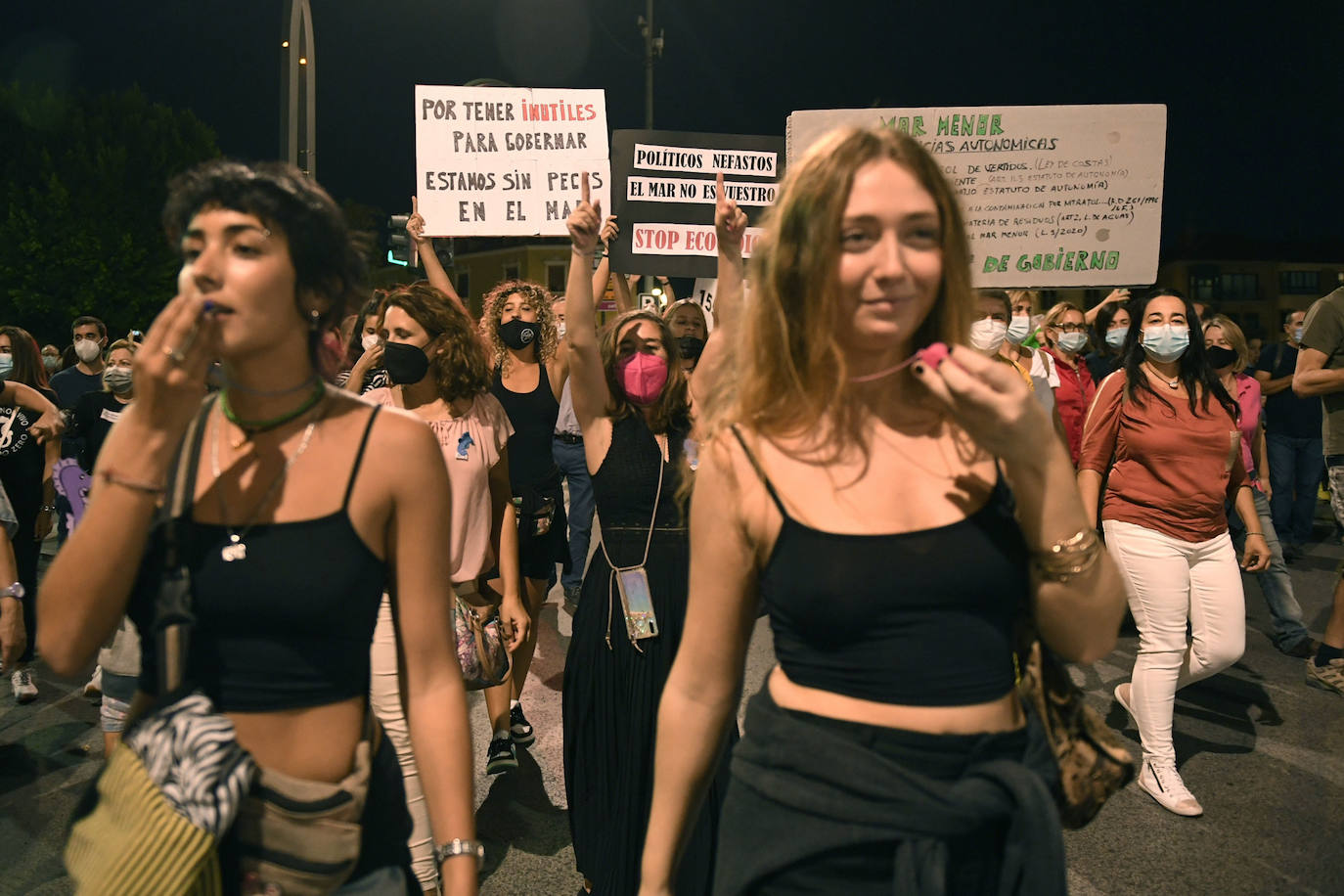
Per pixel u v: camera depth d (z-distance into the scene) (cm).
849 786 145
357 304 173
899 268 151
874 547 148
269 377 162
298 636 156
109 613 150
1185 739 474
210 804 143
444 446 375
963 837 142
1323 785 420
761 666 543
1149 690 410
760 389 164
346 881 160
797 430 161
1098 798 157
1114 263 527
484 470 381
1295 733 482
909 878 138
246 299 154
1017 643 160
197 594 154
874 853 143
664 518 322
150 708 154
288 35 1005
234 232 154
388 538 169
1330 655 543
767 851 150
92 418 509
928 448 160
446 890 169
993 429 142
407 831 173
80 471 510
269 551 155
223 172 157
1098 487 432
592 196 600
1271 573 614
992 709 150
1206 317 687
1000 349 550
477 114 596
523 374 517
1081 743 158
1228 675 571
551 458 511
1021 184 524
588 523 749
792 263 159
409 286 389
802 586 151
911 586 147
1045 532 148
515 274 5241
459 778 173
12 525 377
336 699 160
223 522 157
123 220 3766
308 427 163
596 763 315
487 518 381
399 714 248
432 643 174
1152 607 411
